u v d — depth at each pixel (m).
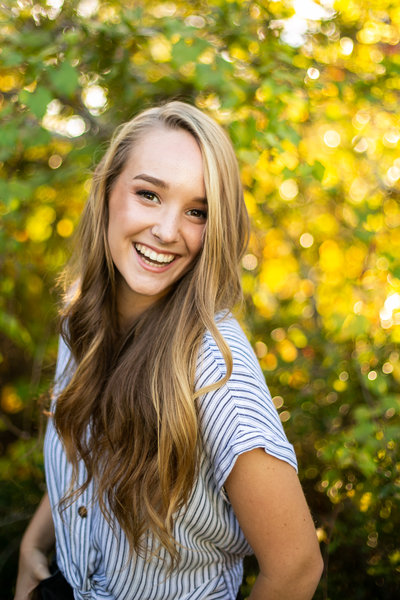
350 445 1.79
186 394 1.18
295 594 1.15
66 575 1.40
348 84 2.01
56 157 2.24
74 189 2.27
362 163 2.12
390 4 2.05
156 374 1.25
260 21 1.98
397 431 1.74
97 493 1.30
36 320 2.42
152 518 1.21
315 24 2.03
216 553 1.29
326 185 2.10
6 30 1.96
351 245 2.18
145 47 1.95
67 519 1.37
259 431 1.12
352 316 1.91
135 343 1.36
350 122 2.10
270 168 2.01
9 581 2.27
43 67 1.75
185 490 1.18
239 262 1.40
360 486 1.81
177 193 1.27
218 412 1.15
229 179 1.30
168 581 1.26
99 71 1.97
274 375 2.13
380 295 2.01
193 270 1.34
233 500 1.16
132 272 1.35
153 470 1.24
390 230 2.12
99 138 2.07
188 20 2.04
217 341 1.20
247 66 1.92
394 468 1.76
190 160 1.27
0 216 2.10
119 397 1.28
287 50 1.92
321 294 2.23
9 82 2.11
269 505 1.12
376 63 2.08
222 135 1.31
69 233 2.33
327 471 1.84
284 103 1.82
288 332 2.22
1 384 2.52
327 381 2.07
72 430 1.39
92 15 2.03
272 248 2.26
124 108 2.05
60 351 1.65
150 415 1.25
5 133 1.87
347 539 1.89
